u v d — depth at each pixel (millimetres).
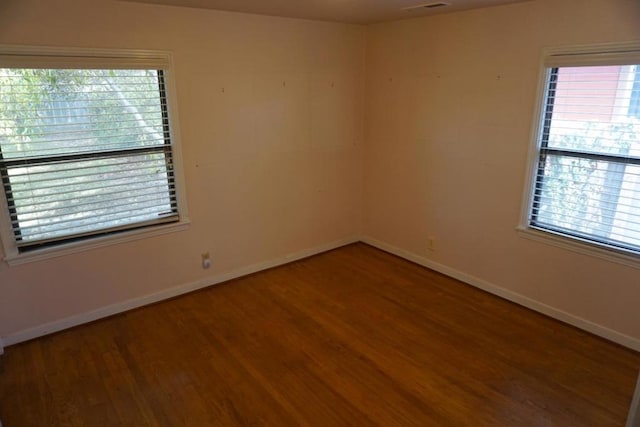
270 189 4035
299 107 4031
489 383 2566
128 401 2449
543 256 3266
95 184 3141
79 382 2605
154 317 3338
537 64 3049
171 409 2385
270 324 3227
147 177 3359
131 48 3045
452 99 3660
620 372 2650
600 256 2943
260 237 4082
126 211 3316
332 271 4148
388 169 4398
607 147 2840
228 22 3436
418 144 4031
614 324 2951
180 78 3299
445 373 2660
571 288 3141
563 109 3014
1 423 2281
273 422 2287
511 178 3363
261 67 3703
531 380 2590
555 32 2916
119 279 3357
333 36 4090
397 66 4066
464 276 3883
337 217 4645
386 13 3533
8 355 2873
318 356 2842
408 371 2682
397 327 3174
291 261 4371
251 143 3803
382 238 4645
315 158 4285
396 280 3949
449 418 2303
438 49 3678
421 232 4195
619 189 2824
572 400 2422
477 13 3338
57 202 3018
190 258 3688
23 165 2842
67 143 2977
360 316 3330
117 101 3111
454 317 3307
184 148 3443
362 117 4543
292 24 3795
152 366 2746
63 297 3141
